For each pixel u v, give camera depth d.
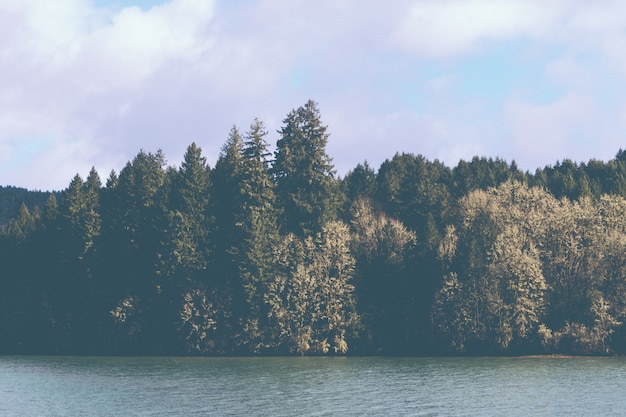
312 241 117.69
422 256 114.06
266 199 123.06
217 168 136.62
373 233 119.62
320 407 62.31
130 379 81.31
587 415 57.97
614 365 91.44
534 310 105.44
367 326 111.31
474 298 106.19
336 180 135.75
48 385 76.56
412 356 107.38
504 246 107.69
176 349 113.62
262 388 73.38
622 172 161.00
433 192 134.75
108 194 133.62
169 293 113.88
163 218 119.38
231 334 111.56
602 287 108.56
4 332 123.38
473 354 107.44
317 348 109.00
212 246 118.75
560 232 111.12
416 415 58.56
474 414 58.78
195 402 65.19
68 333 119.38
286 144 130.25
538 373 83.56
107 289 121.00
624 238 107.38
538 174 170.00
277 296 109.50
